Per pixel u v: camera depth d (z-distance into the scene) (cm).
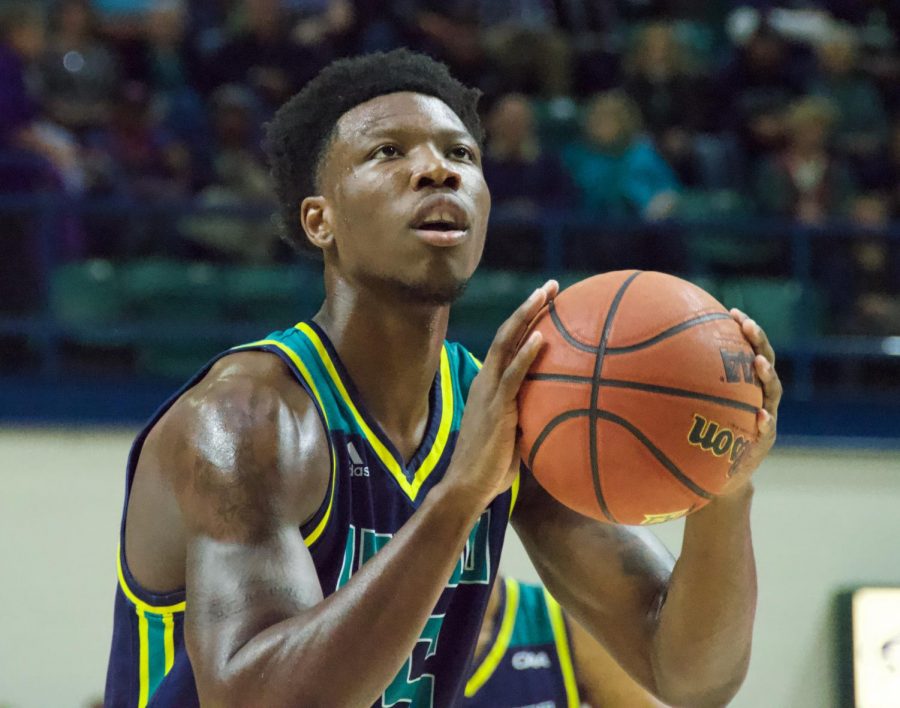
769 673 723
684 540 287
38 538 708
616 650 313
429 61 311
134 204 848
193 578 255
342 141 298
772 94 1059
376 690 243
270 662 238
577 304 266
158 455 278
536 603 505
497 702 486
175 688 283
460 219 284
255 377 280
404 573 247
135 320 841
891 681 709
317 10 1093
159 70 1014
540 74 1018
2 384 796
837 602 734
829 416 828
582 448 259
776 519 744
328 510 279
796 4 1217
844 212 990
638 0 1192
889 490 751
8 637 694
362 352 299
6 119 902
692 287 270
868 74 1116
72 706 689
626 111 962
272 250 866
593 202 937
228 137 953
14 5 984
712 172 1002
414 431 311
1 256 830
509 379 258
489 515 315
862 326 887
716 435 256
